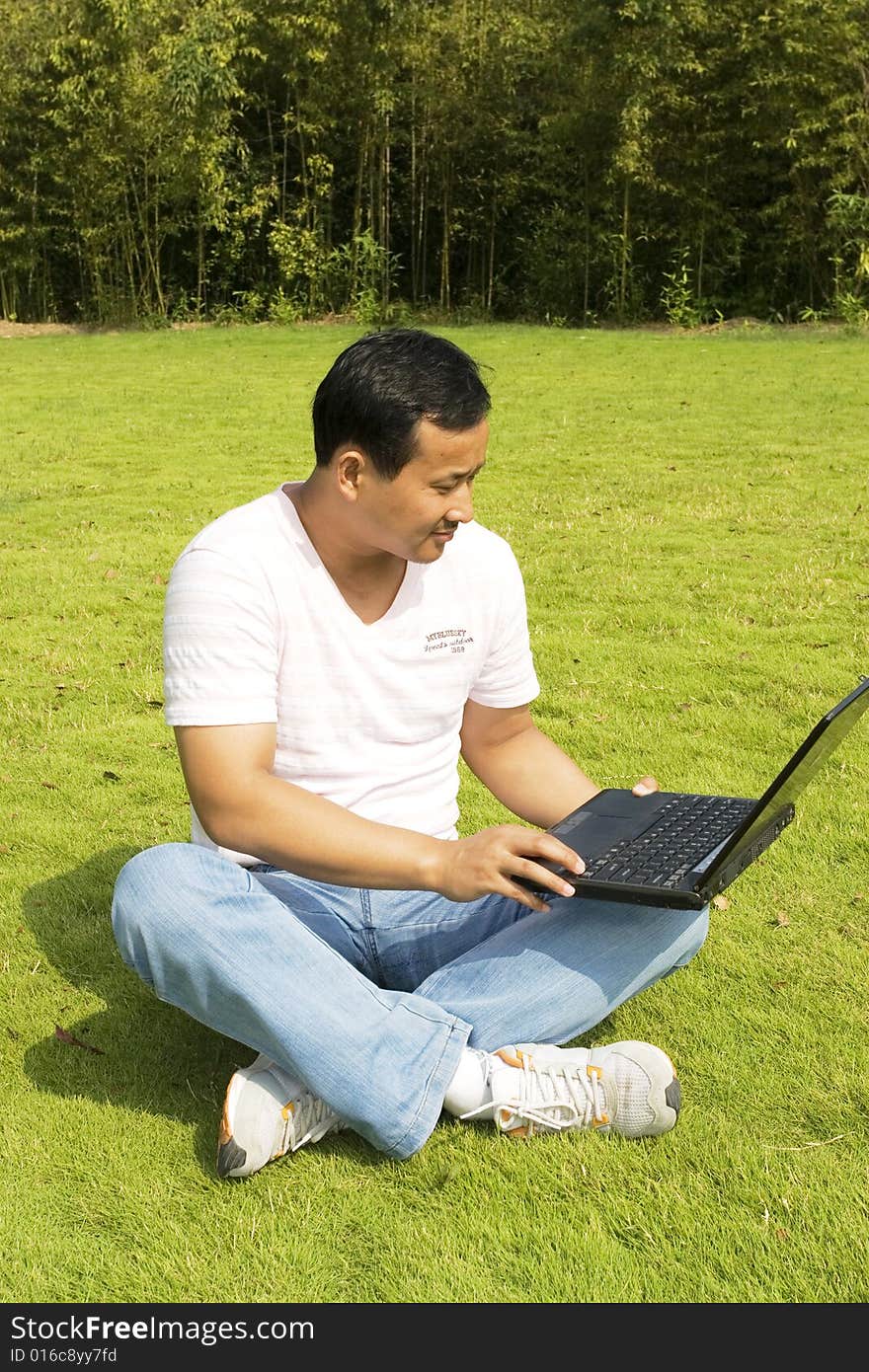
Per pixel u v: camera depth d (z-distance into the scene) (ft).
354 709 7.12
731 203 65.21
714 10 61.41
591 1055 7.07
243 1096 6.68
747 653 16.24
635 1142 7.10
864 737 13.43
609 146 63.57
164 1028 8.33
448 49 65.51
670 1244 6.38
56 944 9.52
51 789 12.55
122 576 20.67
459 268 72.43
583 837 7.02
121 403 40.65
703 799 7.50
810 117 59.67
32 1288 6.18
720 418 35.70
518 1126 7.03
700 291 65.36
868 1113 7.39
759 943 9.36
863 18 59.57
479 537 7.58
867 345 52.34
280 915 6.66
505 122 66.03
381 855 6.57
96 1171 6.94
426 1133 6.77
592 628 17.56
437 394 6.32
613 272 65.72
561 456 30.50
